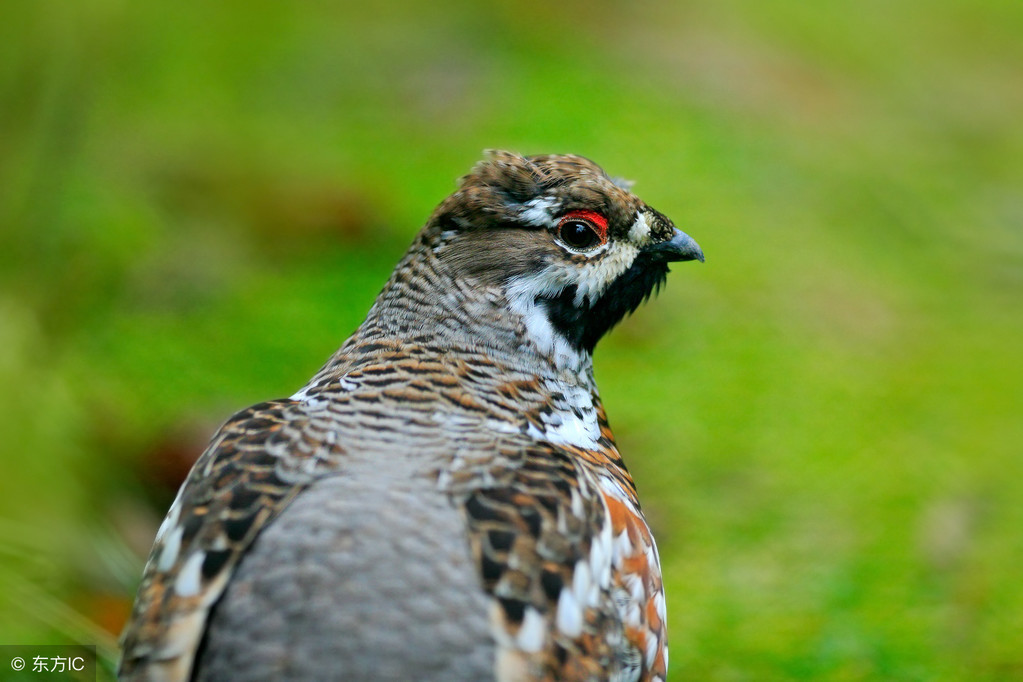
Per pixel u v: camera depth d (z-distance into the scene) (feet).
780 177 62.03
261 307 45.70
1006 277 55.57
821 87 75.25
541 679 15.01
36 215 35.70
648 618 17.71
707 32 79.00
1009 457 41.32
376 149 58.95
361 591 14.84
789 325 49.16
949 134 72.43
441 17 74.23
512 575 15.34
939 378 46.57
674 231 21.57
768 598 33.30
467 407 18.65
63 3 36.09
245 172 53.06
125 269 45.32
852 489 38.65
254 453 16.66
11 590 27.17
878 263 55.57
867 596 33.40
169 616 15.07
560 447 18.97
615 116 64.90
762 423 42.22
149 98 58.54
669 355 46.47
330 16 71.51
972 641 31.48
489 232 20.26
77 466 30.66
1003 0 92.63
